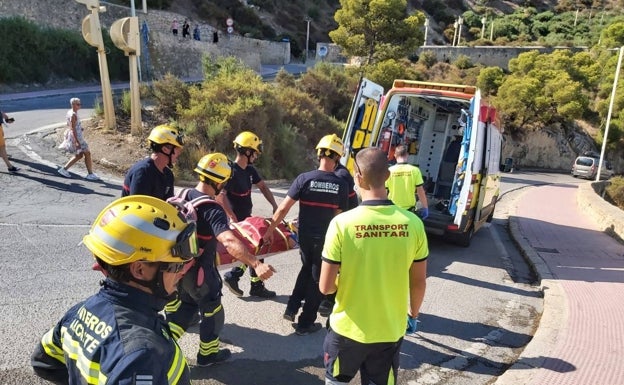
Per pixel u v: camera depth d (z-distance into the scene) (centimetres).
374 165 269
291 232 515
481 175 816
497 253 863
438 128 1040
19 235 654
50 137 1252
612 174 3606
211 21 4372
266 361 409
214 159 370
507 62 5378
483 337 500
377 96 833
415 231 271
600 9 8656
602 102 4344
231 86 1501
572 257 838
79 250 625
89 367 153
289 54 5109
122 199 174
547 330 500
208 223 347
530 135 4088
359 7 2903
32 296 481
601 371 413
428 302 590
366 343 267
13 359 369
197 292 355
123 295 165
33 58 2317
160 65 3081
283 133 1516
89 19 1214
